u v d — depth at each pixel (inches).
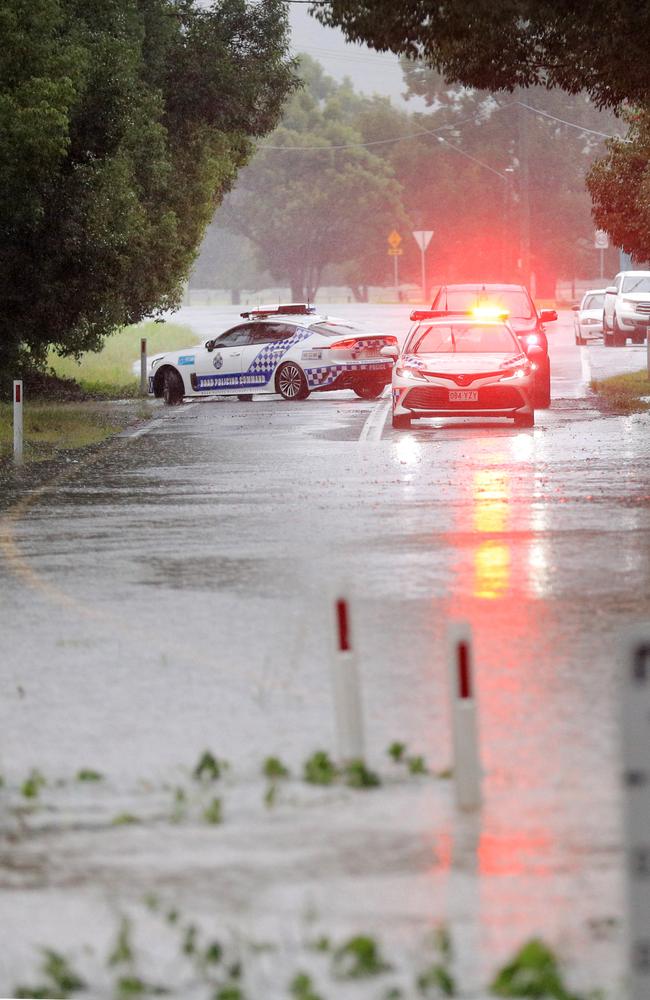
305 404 3858.3
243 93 4734.3
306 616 1262.3
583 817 743.1
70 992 567.5
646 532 1689.2
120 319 4163.4
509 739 879.1
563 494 2026.3
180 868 690.8
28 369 4205.2
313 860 695.7
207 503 2032.5
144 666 1091.3
